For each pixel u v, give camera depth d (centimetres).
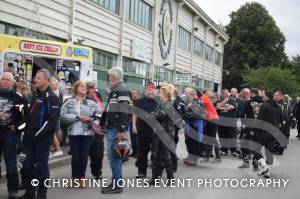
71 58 1220
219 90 4734
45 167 667
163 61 2783
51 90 674
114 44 2072
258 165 1039
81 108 762
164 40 2761
